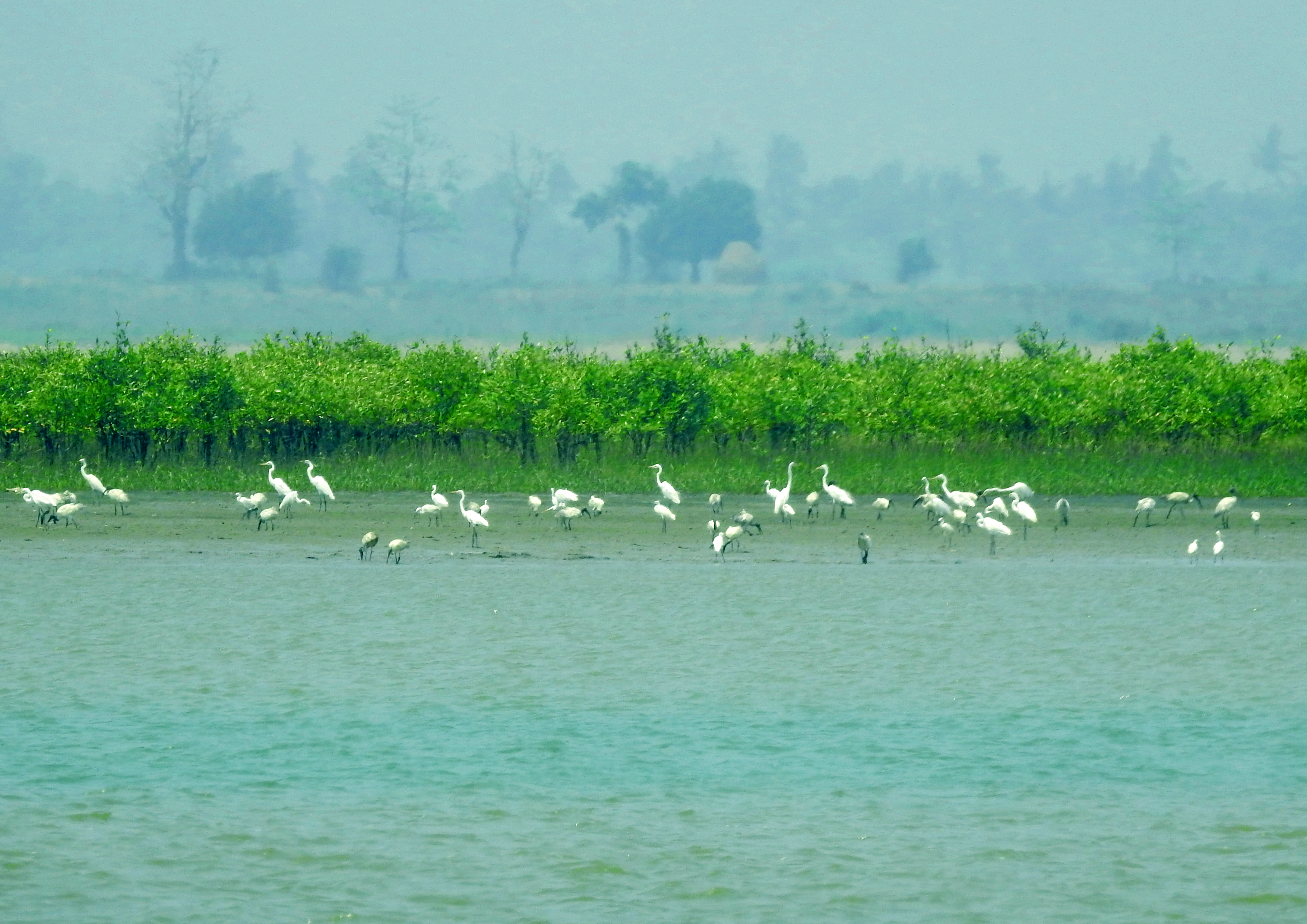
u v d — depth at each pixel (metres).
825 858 16.34
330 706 21.95
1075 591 30.91
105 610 27.88
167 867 15.87
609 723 21.31
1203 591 30.92
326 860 16.12
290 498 36.22
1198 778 19.16
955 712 22.09
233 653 24.83
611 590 30.41
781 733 20.92
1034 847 16.73
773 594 30.22
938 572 32.66
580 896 15.28
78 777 18.64
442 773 19.02
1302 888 15.61
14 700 22.00
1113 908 15.12
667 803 18.08
